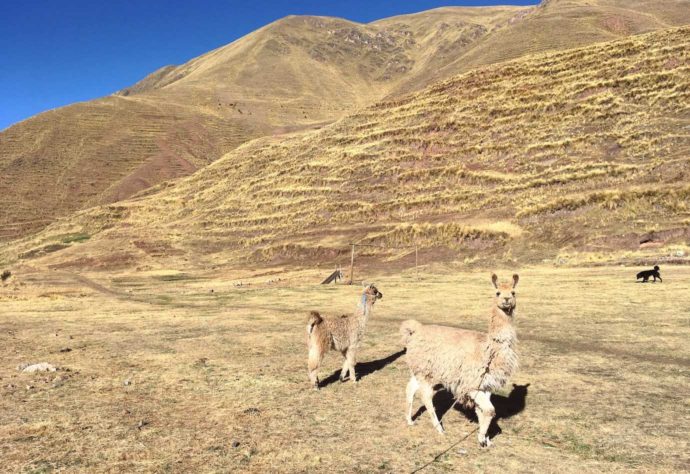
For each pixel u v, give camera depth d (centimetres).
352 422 729
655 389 849
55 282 4719
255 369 1039
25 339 1434
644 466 577
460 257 4206
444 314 1783
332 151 7912
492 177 5431
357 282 3516
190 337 1432
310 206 6594
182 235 7100
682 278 2473
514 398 822
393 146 7038
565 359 1060
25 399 845
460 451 626
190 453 626
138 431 698
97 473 573
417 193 5878
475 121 6731
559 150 5434
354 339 938
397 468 581
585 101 6031
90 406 808
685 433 666
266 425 720
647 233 3544
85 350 1261
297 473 571
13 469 584
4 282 4706
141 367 1069
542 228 4194
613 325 1418
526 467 580
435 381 687
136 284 4425
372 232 5316
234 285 3872
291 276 4319
